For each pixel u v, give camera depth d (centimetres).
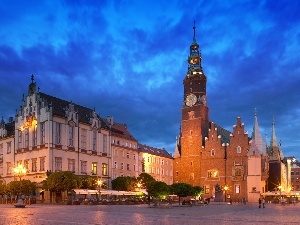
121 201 8056
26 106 9650
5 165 10144
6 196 8669
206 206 8012
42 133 9050
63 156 9094
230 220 3691
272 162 13888
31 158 9219
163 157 14975
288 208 7131
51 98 9650
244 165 12325
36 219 3509
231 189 12450
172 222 3341
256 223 3341
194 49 14400
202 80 14025
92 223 3142
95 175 9981
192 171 13475
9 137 10119
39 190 8744
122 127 12938
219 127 14225
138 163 12900
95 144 10200
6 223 3050
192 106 13862
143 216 4122
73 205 7244
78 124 9650
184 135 13900
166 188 7100
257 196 11888
